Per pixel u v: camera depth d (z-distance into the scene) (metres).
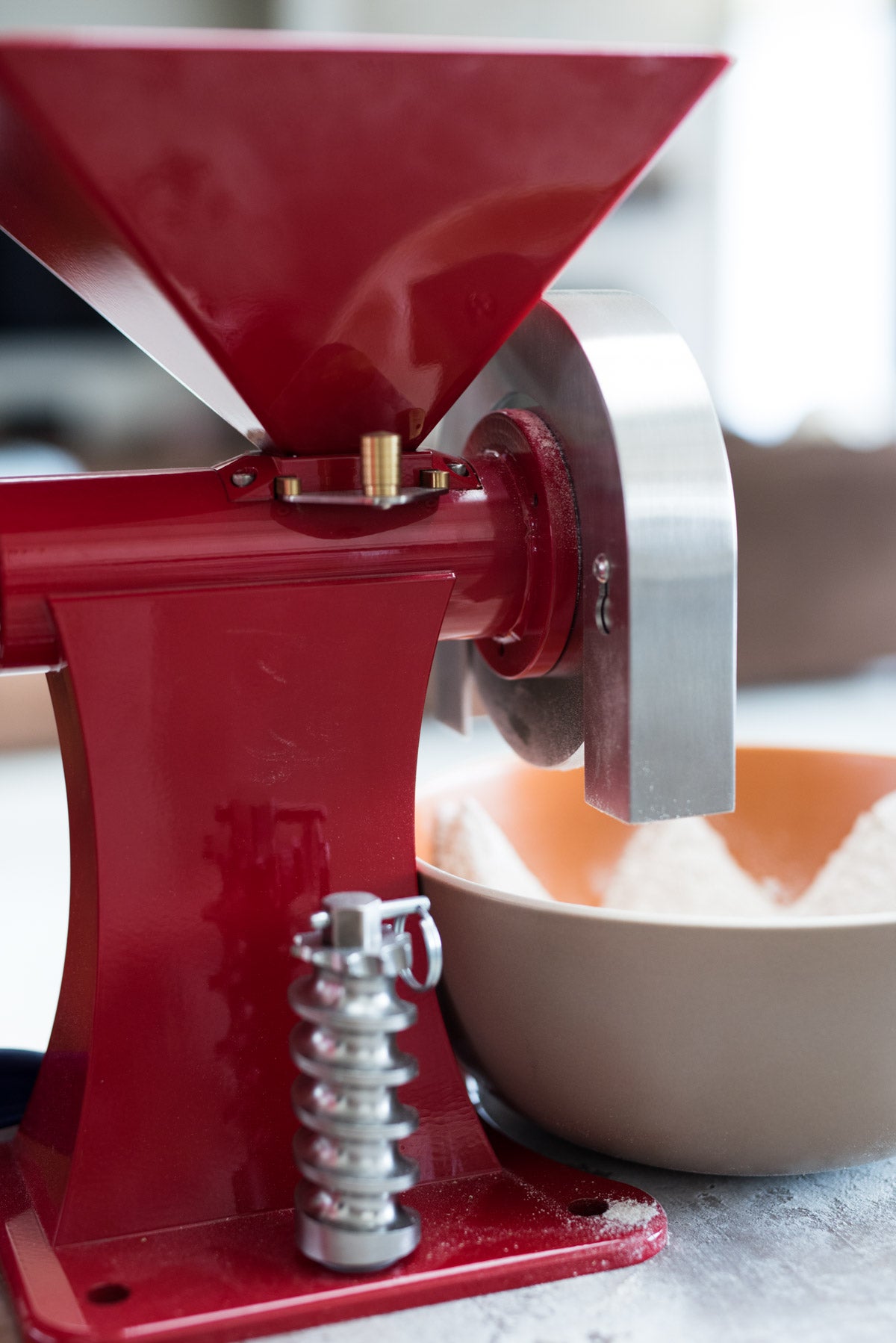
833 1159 0.63
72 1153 0.59
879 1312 0.55
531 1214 0.60
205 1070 0.61
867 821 0.83
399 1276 0.55
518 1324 0.53
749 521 3.24
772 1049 0.59
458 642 0.86
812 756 0.91
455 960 0.66
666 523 0.61
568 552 0.66
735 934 0.58
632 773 0.62
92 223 0.57
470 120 0.55
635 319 0.66
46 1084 0.67
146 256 0.56
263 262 0.57
